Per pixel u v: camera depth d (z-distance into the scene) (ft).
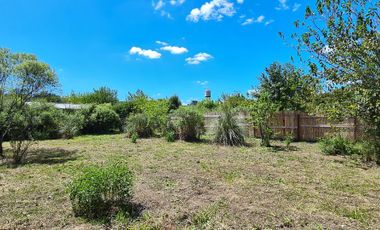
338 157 30.63
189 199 16.93
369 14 23.34
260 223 13.66
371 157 28.22
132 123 52.70
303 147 38.14
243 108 47.32
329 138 35.37
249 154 32.63
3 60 31.40
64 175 23.53
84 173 15.69
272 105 39.96
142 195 17.43
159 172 23.84
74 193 14.61
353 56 24.36
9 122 33.17
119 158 30.76
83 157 31.76
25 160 30.42
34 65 31.94
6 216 14.87
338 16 24.59
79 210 14.87
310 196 17.62
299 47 27.25
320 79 26.48
